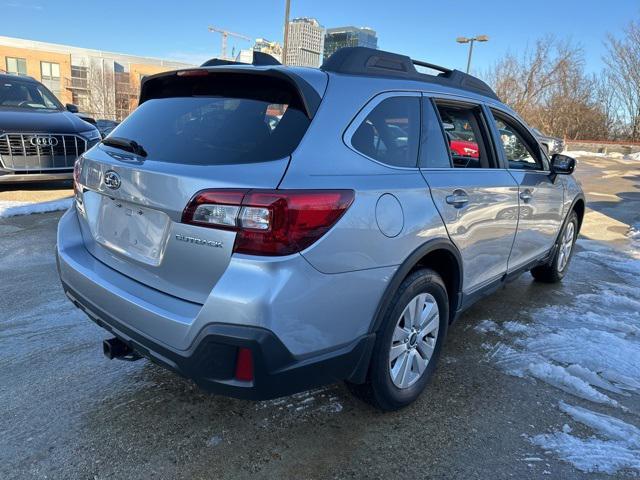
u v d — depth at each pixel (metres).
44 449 2.39
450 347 3.65
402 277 2.48
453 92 3.22
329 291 2.13
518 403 2.96
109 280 2.45
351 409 2.82
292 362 2.07
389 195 2.40
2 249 5.35
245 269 1.96
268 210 1.95
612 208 10.90
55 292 4.25
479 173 3.22
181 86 2.78
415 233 2.53
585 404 2.99
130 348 2.52
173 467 2.32
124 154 2.49
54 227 6.28
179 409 2.74
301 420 2.70
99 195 2.65
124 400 2.80
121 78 62.62
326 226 2.07
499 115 3.77
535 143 4.21
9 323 3.67
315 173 2.14
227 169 2.09
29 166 7.36
